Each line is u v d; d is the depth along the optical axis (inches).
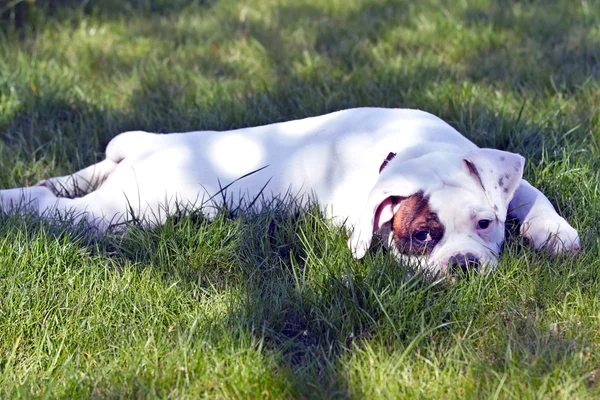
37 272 157.1
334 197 167.9
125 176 177.9
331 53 265.0
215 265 162.9
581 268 152.3
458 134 172.7
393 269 149.3
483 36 268.1
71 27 292.2
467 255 143.9
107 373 134.0
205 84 243.9
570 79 234.2
